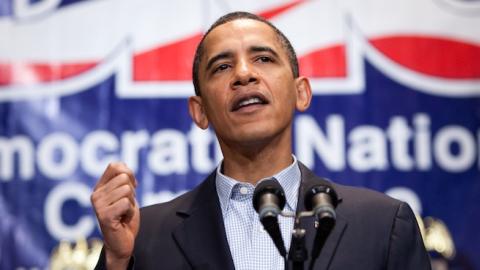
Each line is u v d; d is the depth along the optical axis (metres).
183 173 7.43
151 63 7.55
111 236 3.97
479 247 7.32
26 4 7.55
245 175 4.47
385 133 7.48
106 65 7.53
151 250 4.36
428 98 7.53
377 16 7.63
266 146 4.38
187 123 7.49
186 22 7.62
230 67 4.40
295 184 4.47
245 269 4.16
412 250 4.20
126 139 7.45
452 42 7.64
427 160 7.45
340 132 7.46
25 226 7.30
